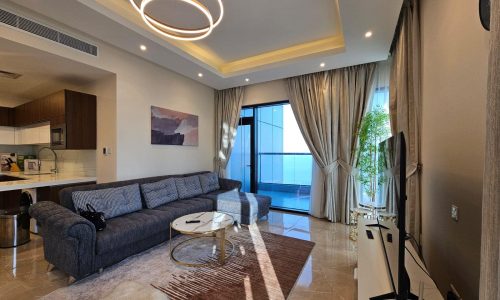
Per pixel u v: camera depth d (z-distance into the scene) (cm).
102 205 263
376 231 208
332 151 390
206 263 244
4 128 438
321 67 372
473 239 126
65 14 231
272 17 279
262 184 514
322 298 191
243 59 408
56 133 332
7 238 275
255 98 485
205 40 336
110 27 256
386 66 353
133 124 346
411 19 245
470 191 130
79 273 202
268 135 502
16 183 278
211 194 407
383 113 321
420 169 231
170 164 414
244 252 272
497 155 63
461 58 142
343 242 303
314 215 414
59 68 300
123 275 220
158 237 283
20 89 401
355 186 374
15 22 228
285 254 267
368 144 323
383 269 149
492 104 65
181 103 435
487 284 64
